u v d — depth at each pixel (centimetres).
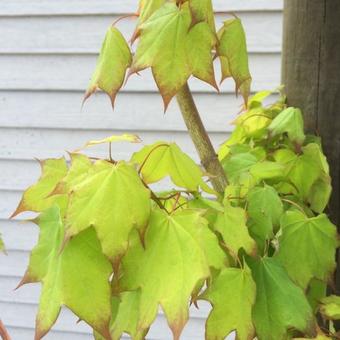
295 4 79
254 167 74
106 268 50
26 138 140
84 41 132
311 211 76
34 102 138
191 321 137
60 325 146
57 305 49
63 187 52
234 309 59
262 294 63
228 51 61
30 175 141
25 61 136
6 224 144
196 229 51
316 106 79
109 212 49
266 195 69
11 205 143
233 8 124
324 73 78
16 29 135
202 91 129
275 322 62
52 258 52
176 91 56
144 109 132
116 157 135
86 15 131
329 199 80
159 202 54
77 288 49
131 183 50
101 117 135
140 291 52
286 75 81
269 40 124
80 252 50
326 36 77
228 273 59
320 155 75
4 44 136
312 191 77
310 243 69
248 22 125
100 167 51
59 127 137
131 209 49
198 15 55
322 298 72
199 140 70
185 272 50
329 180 75
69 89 135
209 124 130
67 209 49
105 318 49
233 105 128
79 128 136
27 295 147
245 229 61
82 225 48
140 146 134
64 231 48
